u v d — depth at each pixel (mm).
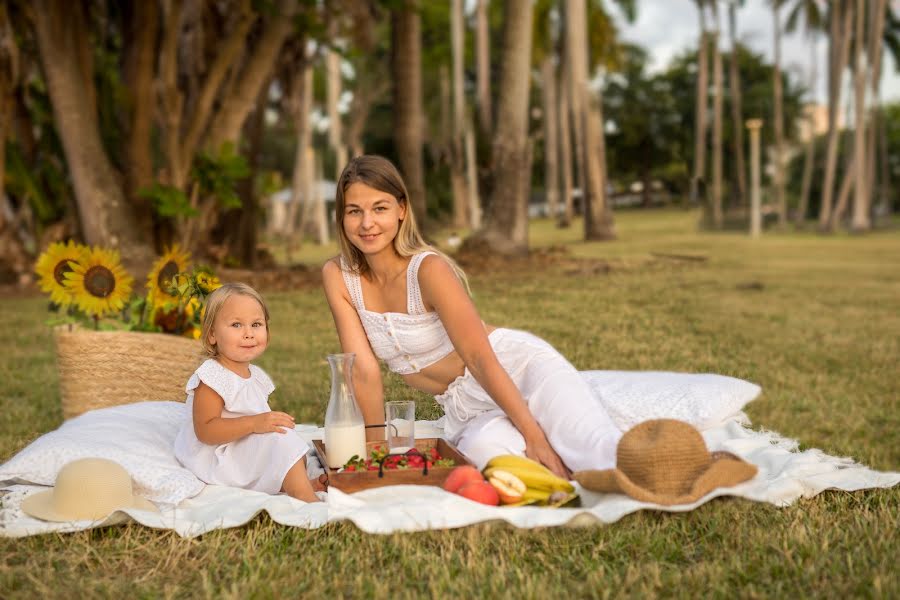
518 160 17906
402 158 18203
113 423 3746
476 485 3057
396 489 3088
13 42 14188
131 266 13227
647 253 20406
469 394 3746
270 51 14273
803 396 5637
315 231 35875
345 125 45750
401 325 3666
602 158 26562
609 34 29719
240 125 14633
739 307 10211
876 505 3086
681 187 56156
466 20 43281
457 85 35000
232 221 17094
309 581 2459
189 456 3520
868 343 7738
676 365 6355
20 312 11211
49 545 2805
